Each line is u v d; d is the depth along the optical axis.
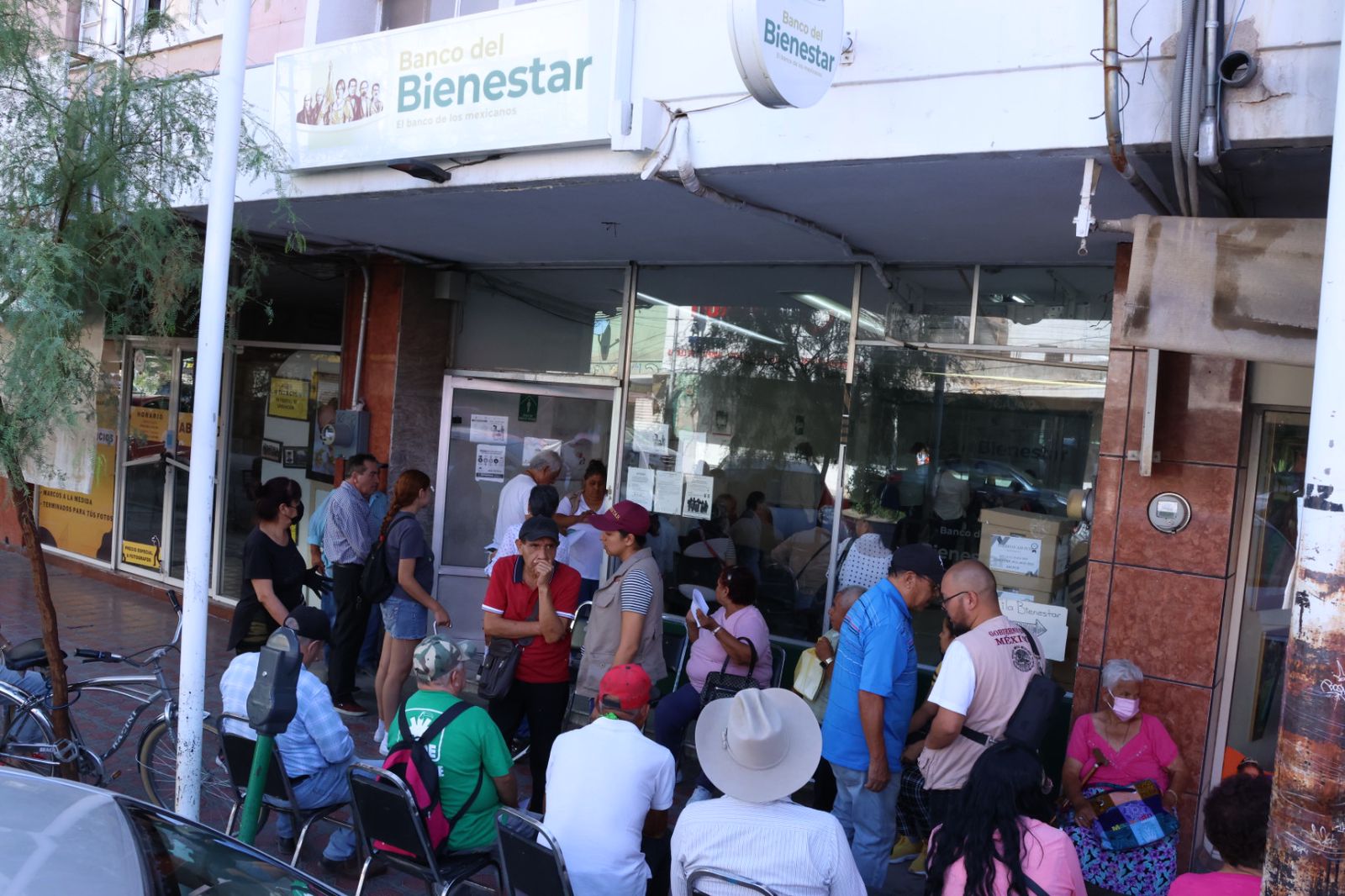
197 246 5.70
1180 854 5.14
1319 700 2.86
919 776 5.40
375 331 8.83
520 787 6.41
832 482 7.15
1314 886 2.85
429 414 8.82
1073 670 6.29
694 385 7.74
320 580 7.84
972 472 6.68
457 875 4.05
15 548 13.40
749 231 6.27
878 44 4.45
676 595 7.78
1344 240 2.89
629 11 5.02
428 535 8.79
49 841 2.44
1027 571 6.46
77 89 5.27
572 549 7.69
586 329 8.27
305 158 6.17
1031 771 3.13
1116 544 5.30
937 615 6.70
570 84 5.14
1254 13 3.77
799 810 3.44
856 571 7.01
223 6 7.68
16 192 5.18
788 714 3.54
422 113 5.63
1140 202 4.76
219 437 10.62
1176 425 5.18
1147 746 4.99
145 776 5.28
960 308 6.74
